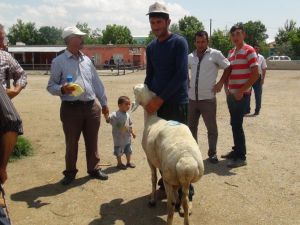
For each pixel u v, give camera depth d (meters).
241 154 3.50
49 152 3.96
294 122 5.45
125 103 3.33
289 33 32.41
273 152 3.91
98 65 23.19
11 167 3.47
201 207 2.64
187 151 2.09
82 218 2.52
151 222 2.46
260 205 2.67
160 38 2.56
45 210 2.63
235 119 3.42
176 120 2.62
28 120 5.70
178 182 2.17
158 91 2.62
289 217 2.50
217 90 3.45
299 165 3.49
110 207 2.67
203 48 3.45
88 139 3.12
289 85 11.57
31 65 23.81
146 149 2.45
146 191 2.93
